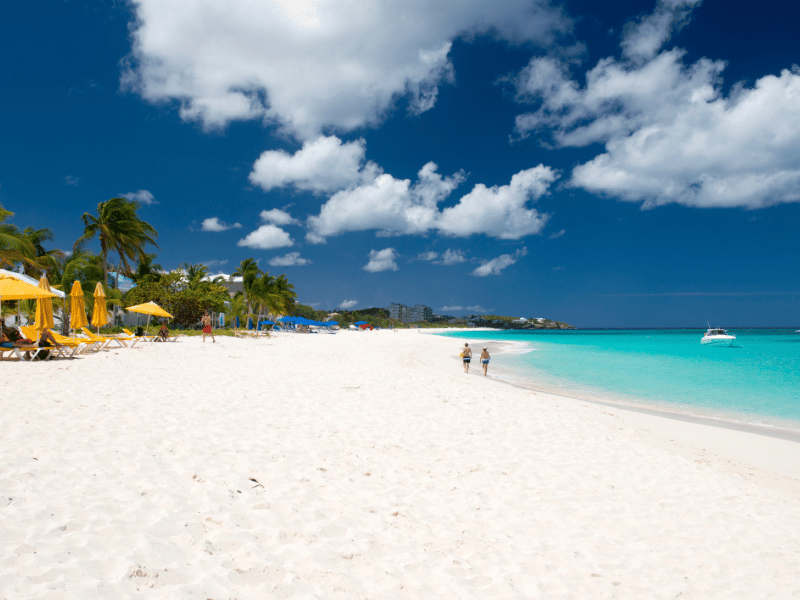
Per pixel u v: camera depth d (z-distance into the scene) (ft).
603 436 28.76
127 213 108.58
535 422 30.73
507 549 13.37
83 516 11.43
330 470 18.01
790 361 98.43
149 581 8.98
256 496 14.42
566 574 12.38
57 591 8.12
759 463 27.02
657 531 15.97
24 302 78.13
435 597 10.40
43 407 23.13
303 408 28.94
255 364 53.26
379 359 77.46
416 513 15.11
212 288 152.76
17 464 14.55
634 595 11.82
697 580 13.02
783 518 18.07
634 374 73.61
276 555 11.09
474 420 29.81
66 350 53.47
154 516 11.97
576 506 17.38
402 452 21.68
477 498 17.08
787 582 13.34
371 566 11.33
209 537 11.34
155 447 17.97
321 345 112.47
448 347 146.41
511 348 149.69
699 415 42.45
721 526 16.88
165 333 87.20
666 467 23.47
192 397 29.27
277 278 222.89
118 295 103.35
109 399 26.53
